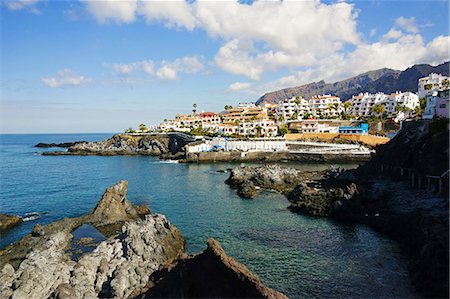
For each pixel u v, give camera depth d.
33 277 26.59
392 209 47.47
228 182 80.81
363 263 34.41
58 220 49.09
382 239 41.34
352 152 117.69
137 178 91.56
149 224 38.38
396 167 64.94
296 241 40.91
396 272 32.28
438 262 28.08
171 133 181.00
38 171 108.38
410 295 28.06
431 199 45.19
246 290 19.42
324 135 148.62
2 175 99.88
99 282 28.22
